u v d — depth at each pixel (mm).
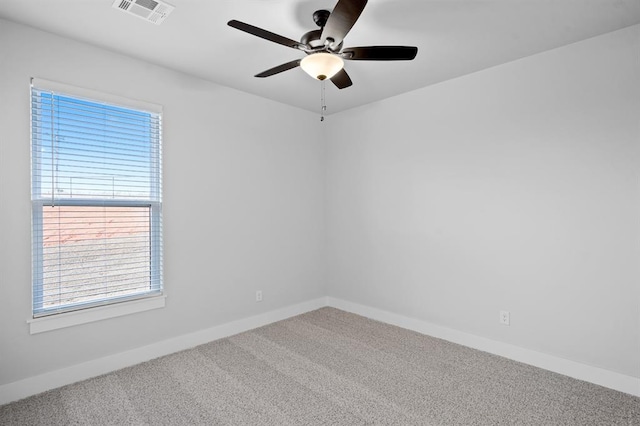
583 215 2416
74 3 1944
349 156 3977
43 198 2275
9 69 2135
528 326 2682
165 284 2846
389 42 2404
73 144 2391
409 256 3439
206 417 2012
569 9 2006
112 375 2492
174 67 2822
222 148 3219
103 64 2496
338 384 2375
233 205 3309
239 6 1970
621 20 2139
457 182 3074
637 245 2219
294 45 1924
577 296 2451
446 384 2375
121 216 2625
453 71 2918
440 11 2023
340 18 1621
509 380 2428
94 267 2498
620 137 2268
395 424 1950
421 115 3320
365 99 3637
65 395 2229
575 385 2357
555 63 2516
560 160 2510
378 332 3355
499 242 2824
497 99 2812
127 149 2641
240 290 3375
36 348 2246
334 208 4148
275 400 2182
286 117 3781
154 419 1991
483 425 1938
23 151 2188
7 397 2139
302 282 3971
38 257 2271
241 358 2779
